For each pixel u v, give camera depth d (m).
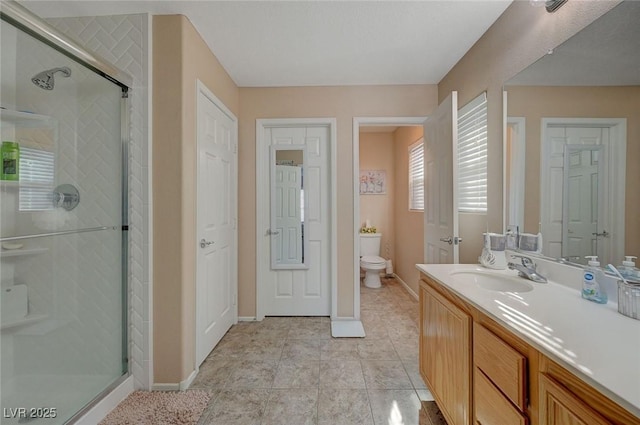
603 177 1.07
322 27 1.79
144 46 1.65
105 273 1.65
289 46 2.01
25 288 1.55
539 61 1.38
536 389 0.76
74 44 1.34
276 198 2.77
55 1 1.54
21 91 1.57
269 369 1.86
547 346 0.69
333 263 2.67
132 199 1.66
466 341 1.09
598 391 0.56
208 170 2.03
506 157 1.63
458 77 2.22
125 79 1.61
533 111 1.42
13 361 1.51
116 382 1.55
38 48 1.53
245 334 2.38
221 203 2.28
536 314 0.90
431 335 1.45
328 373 1.81
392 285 3.88
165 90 1.66
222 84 2.28
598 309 0.95
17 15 1.17
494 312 0.92
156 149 1.66
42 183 1.59
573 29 1.19
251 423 1.40
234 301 2.57
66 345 1.61
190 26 1.75
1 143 1.48
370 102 2.64
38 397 1.44
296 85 2.63
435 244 2.18
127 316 1.65
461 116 2.17
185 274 1.69
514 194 1.56
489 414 0.95
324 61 2.22
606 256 1.06
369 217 4.34
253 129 2.67
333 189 2.66
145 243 1.65
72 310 1.63
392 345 2.19
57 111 1.62
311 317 2.75
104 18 1.67
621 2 1.01
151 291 1.66
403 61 2.22
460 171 2.20
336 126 2.65
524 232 1.48
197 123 1.82
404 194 3.77
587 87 1.12
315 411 1.48
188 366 1.72
